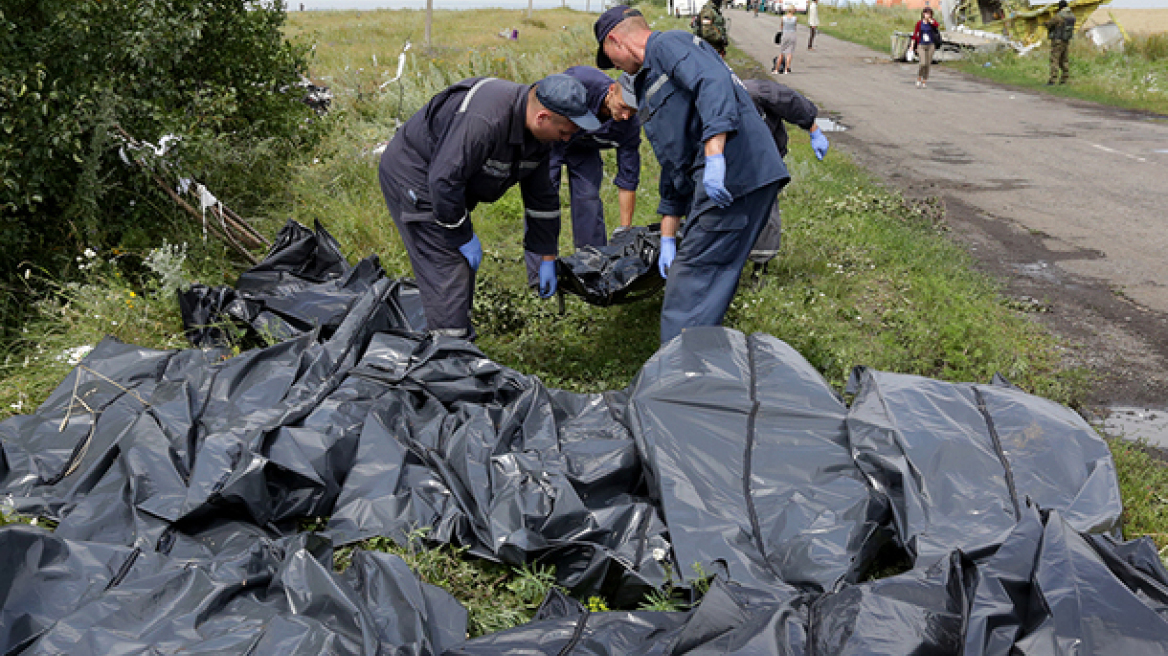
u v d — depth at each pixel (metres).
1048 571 1.95
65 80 4.58
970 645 1.82
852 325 4.84
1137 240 6.77
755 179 3.55
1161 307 5.27
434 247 3.72
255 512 2.60
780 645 1.85
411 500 2.73
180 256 4.54
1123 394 4.11
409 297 4.41
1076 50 20.64
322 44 18.86
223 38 6.23
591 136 5.04
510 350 4.38
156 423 2.85
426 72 13.07
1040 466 2.63
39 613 2.10
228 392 3.14
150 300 4.30
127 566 2.25
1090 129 12.46
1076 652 1.77
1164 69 17.77
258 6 6.55
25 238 4.52
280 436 2.78
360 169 7.01
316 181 6.59
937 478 2.59
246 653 1.91
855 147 11.04
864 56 24.48
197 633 2.04
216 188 5.74
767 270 5.55
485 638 2.12
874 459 2.68
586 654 2.03
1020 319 5.02
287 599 2.14
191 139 5.00
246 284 4.42
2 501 2.66
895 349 4.43
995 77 19.34
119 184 4.77
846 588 2.05
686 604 2.35
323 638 1.93
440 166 3.39
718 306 3.77
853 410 2.91
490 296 4.80
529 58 15.64
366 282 4.50
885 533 2.50
